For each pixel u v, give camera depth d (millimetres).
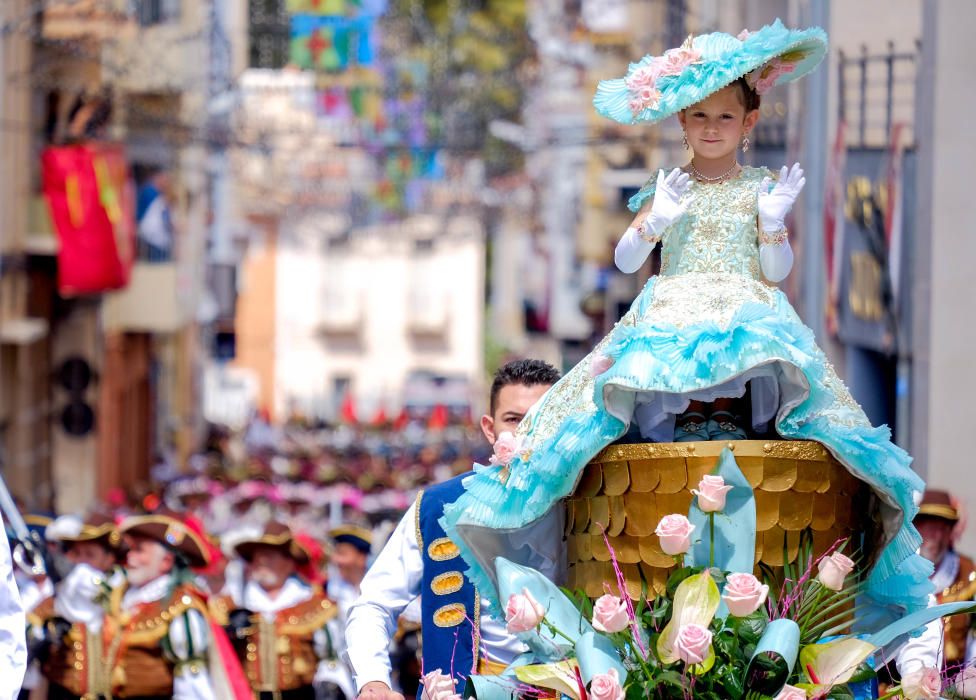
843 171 23500
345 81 56719
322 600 18078
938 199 19938
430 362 111688
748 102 7309
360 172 68812
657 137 38812
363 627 9297
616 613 6559
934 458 19938
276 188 69812
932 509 13398
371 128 56562
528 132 54312
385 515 33281
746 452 6809
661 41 39094
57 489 43875
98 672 14883
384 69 54094
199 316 69250
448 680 7492
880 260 21750
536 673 6809
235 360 110750
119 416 52375
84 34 37688
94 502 41031
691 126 7309
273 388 111188
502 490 7270
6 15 35469
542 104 54531
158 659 14844
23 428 39469
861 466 6746
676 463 6832
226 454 66500
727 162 7402
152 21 47688
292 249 106812
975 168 19781
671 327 6820
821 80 24469
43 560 13875
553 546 7570
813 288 25172
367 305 111688
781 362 6621
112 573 15516
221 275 75812
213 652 14898
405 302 111812
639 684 6656
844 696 6871
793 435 6852
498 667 9328
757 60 7066
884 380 24562
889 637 6859
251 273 110875
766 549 6887
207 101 49750
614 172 48344
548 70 52531
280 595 18078
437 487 9680
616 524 7008
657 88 7227
